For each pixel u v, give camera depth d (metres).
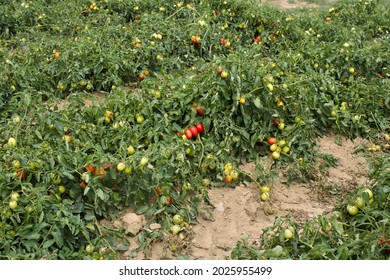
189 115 4.75
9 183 3.82
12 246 3.62
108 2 7.68
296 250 3.68
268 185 4.55
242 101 4.65
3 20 7.21
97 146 4.16
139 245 3.96
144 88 4.95
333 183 4.59
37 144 4.27
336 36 6.86
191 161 4.55
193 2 7.67
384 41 6.66
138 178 4.14
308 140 4.91
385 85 5.50
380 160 4.48
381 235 3.56
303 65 5.78
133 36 6.43
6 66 5.50
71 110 4.77
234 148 4.77
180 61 6.24
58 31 7.12
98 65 5.80
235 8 7.27
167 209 4.15
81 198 4.02
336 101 5.29
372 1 8.23
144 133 4.61
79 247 3.83
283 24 7.04
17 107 4.80
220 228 4.17
